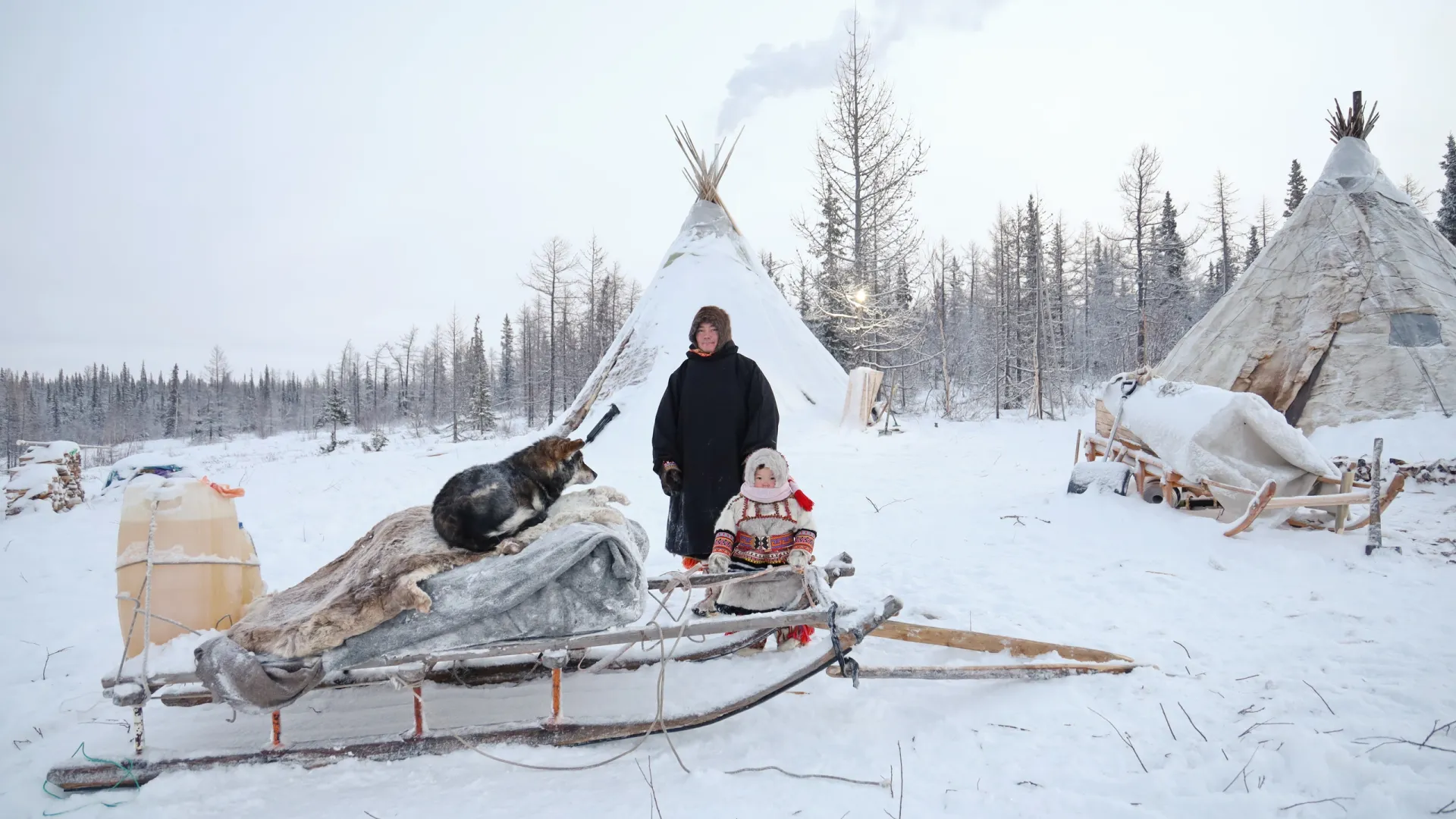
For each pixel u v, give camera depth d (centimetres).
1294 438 655
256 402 8281
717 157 1866
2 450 5359
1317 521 657
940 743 308
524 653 304
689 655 389
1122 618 455
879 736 317
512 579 297
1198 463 673
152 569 302
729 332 472
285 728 333
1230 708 323
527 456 337
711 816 261
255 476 1162
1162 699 335
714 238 1812
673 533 465
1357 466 862
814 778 283
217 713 355
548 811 267
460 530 307
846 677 369
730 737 321
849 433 1598
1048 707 333
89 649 464
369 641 290
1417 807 240
